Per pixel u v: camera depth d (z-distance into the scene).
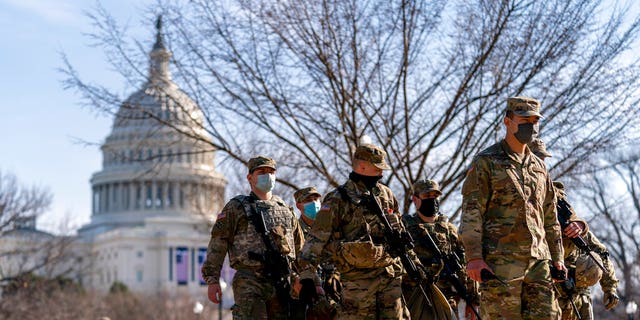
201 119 19.72
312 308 9.73
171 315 99.56
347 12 18.39
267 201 9.98
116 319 95.69
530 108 7.93
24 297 60.25
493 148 8.05
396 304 8.56
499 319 7.84
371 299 8.51
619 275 47.66
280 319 9.68
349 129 19.31
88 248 148.75
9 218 61.41
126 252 146.25
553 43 17.78
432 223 10.25
